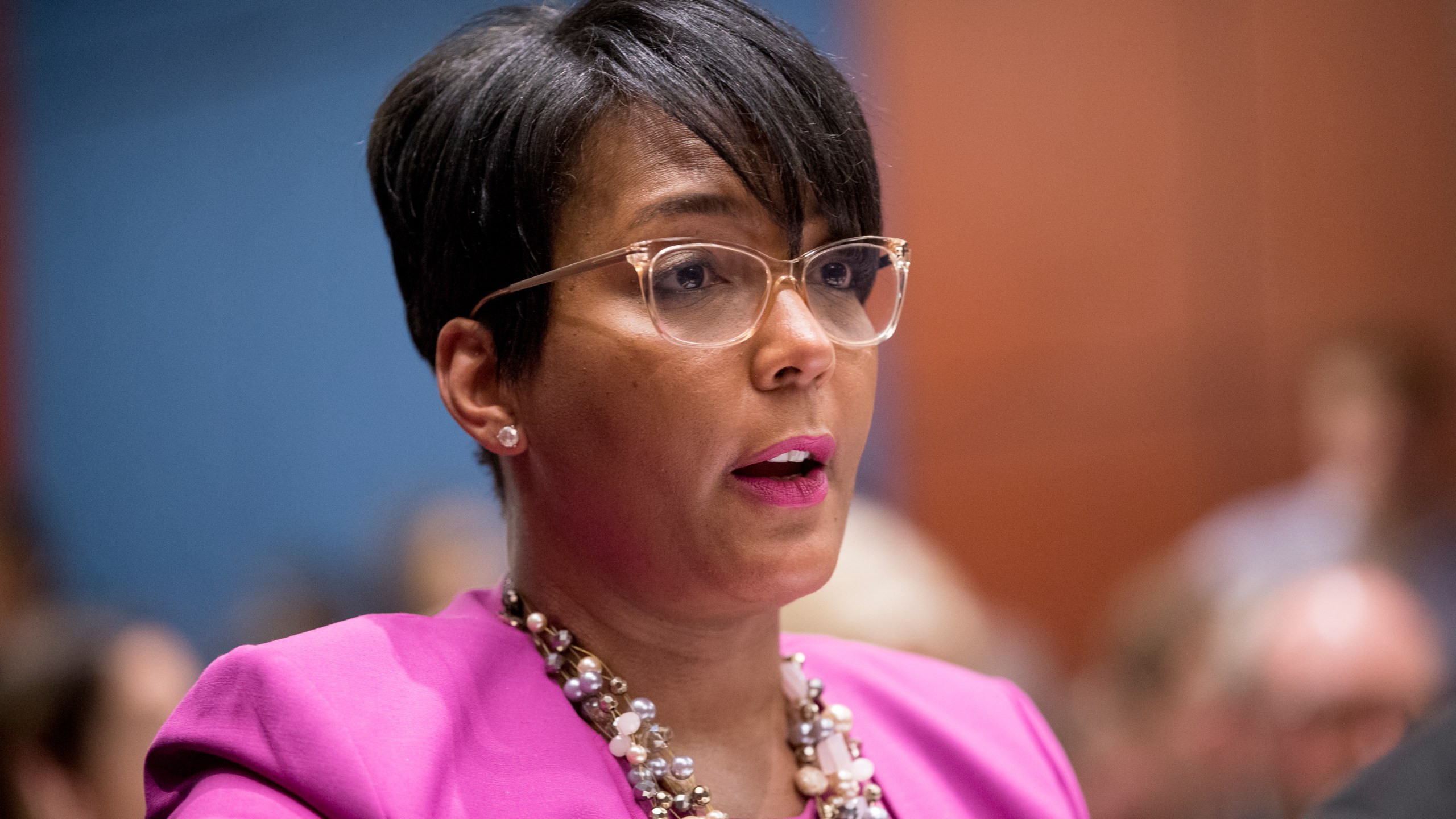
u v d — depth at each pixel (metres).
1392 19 10.32
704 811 2.95
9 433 13.08
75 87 12.85
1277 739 5.55
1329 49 10.47
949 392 11.26
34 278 13.04
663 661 3.07
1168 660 7.07
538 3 3.70
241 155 12.27
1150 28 10.84
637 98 2.87
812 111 2.97
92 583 12.73
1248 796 5.78
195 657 12.23
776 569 2.84
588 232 2.87
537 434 2.95
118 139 12.74
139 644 5.67
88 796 5.38
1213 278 10.77
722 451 2.81
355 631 2.89
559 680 3.06
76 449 12.91
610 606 3.04
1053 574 11.00
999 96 11.11
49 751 5.37
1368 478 8.62
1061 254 11.05
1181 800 6.34
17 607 9.38
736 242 2.85
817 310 2.93
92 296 12.84
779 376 2.83
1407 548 8.30
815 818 3.16
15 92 13.04
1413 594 6.88
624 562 2.92
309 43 12.02
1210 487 10.71
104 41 12.76
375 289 11.81
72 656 5.48
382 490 11.70
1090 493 10.97
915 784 3.31
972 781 3.40
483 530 9.26
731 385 2.80
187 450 12.48
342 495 11.86
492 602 3.24
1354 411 8.70
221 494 12.32
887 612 5.79
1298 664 5.49
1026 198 11.09
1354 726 5.37
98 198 12.83
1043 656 10.07
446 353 3.05
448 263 3.05
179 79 12.47
